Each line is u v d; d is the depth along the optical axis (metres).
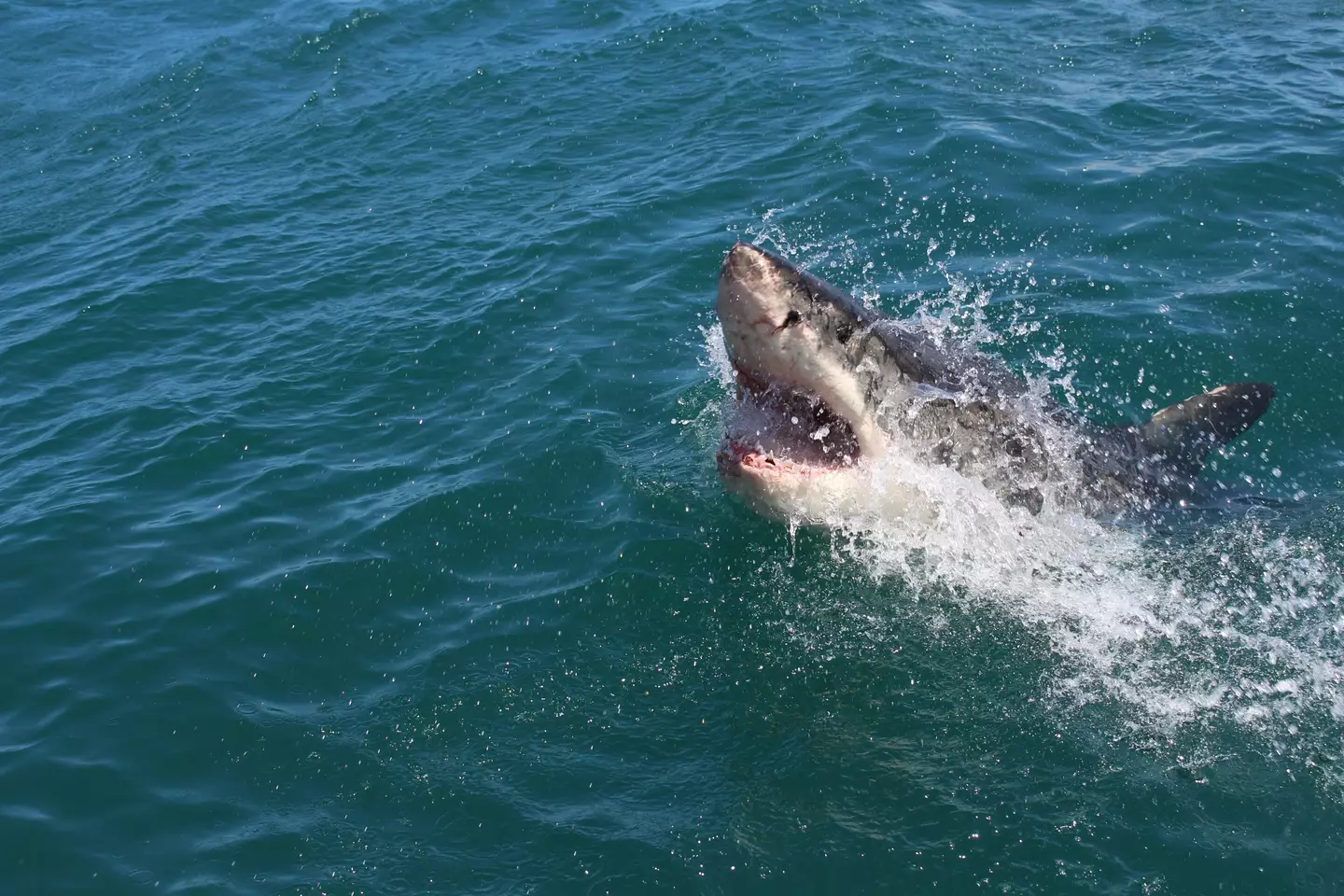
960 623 6.90
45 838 5.82
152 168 15.39
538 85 16.17
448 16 18.84
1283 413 8.85
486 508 8.09
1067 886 5.22
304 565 7.68
